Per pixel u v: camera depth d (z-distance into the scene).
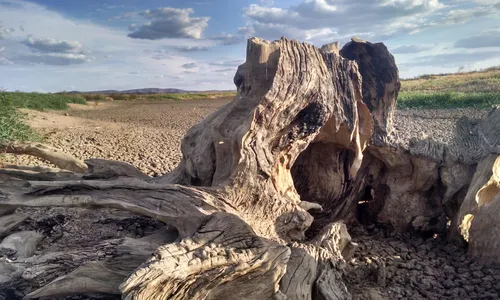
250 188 5.10
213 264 3.96
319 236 5.51
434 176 6.97
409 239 7.07
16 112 16.02
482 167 6.37
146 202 4.93
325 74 5.77
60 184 5.26
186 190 4.93
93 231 6.13
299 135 5.58
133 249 4.50
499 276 5.64
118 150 15.12
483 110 26.39
